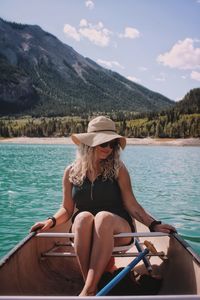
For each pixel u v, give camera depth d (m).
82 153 3.93
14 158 30.36
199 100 147.88
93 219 3.48
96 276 3.20
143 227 5.17
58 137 106.25
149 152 46.81
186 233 7.82
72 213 4.23
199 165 25.75
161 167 23.75
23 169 20.56
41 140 98.12
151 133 97.00
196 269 3.21
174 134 93.94
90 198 3.92
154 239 4.77
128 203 4.09
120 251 3.82
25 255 3.66
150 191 13.45
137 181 16.33
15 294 3.21
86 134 3.91
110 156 3.94
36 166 22.58
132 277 3.71
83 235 3.42
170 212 9.92
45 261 4.16
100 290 3.29
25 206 10.25
